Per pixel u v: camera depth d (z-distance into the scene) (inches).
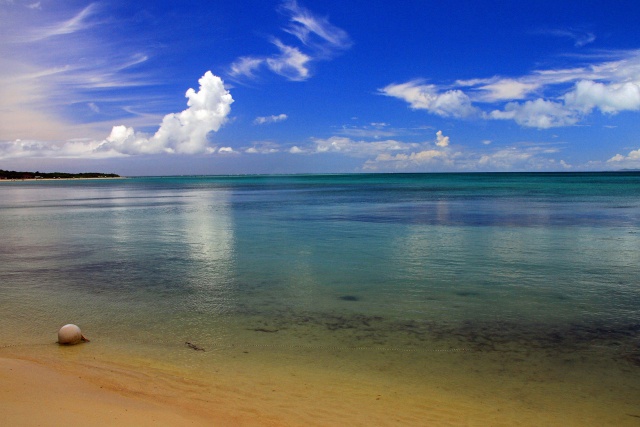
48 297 421.4
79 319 357.1
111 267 560.7
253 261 587.8
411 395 232.4
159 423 194.7
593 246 673.6
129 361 274.1
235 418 205.5
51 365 263.9
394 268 536.4
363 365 269.1
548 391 237.6
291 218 1136.8
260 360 276.7
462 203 1549.0
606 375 256.1
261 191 2952.8
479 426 203.0
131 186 4719.5
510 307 380.5
